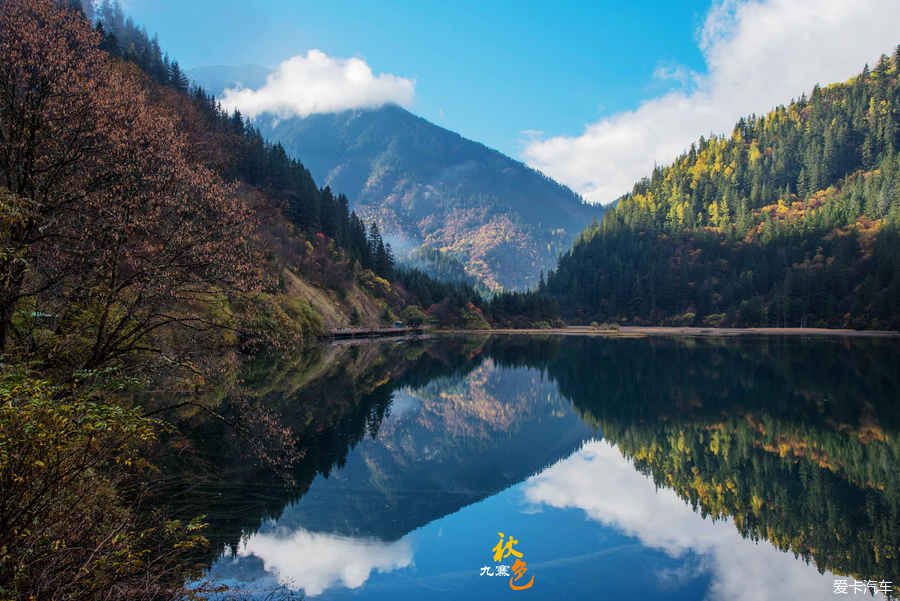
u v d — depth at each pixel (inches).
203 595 386.3
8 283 344.8
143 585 277.9
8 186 375.2
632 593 460.8
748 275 5556.1
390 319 4461.1
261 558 476.1
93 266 387.9
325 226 4471.0
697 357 2596.0
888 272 4222.4
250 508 575.5
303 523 562.9
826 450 970.7
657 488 778.8
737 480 815.1
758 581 491.2
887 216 5388.8
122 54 2888.8
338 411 1195.9
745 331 4906.5
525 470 866.1
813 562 533.0
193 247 411.5
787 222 6466.5
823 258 5339.6
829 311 4658.0
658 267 6397.6
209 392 1039.6
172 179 414.6
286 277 2812.5
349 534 548.4
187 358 439.5
